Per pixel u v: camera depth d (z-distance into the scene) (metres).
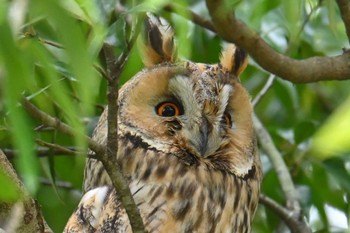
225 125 9.70
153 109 9.60
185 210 9.31
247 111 9.83
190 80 9.59
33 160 4.80
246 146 9.81
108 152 7.33
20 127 4.79
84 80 4.77
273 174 12.32
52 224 12.28
